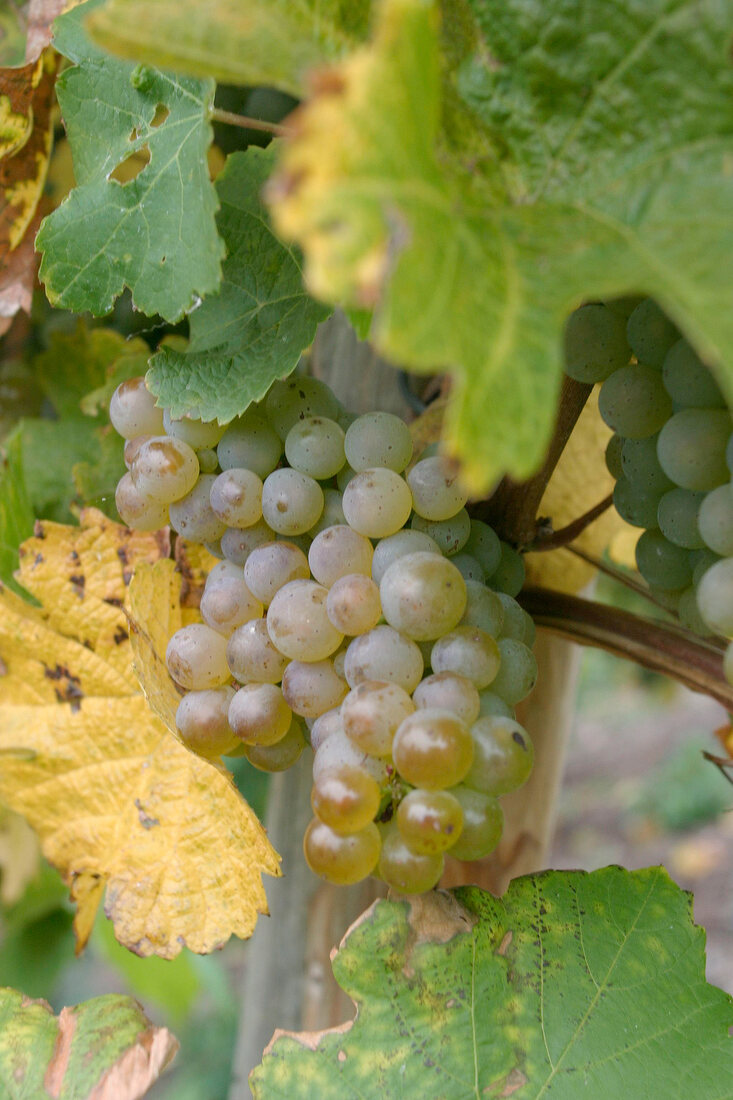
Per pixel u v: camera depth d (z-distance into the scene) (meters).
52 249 0.42
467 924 0.41
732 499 0.37
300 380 0.42
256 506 0.41
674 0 0.34
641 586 0.47
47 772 0.47
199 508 0.42
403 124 0.32
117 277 0.41
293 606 0.39
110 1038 0.42
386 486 0.39
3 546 0.50
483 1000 0.41
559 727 0.52
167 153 0.41
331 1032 0.41
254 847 0.43
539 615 0.46
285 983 0.53
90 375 0.53
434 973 0.41
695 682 0.45
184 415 0.41
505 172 0.35
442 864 0.38
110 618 0.47
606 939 0.41
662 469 0.40
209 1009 1.20
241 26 0.34
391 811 0.38
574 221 0.34
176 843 0.45
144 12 0.34
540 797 0.52
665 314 0.39
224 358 0.42
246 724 0.40
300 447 0.40
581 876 0.42
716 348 0.32
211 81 0.40
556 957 0.41
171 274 0.41
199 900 0.44
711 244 0.33
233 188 0.42
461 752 0.37
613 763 2.26
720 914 1.76
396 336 0.31
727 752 0.49
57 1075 0.42
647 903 0.42
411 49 0.32
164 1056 0.42
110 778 0.46
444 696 0.38
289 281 0.42
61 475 0.52
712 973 1.59
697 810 2.06
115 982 1.20
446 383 0.48
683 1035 0.41
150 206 0.41
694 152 0.34
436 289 0.32
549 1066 0.40
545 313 0.33
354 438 0.40
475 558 0.42
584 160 0.35
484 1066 0.41
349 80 0.31
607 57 0.35
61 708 0.47
